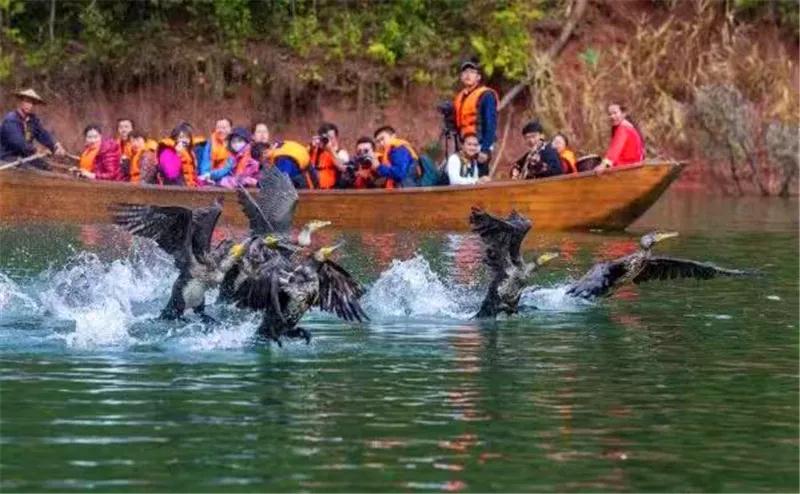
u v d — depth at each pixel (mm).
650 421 13414
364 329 18000
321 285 17016
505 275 18906
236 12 42812
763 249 27594
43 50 41781
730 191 43938
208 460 11953
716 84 45031
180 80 42000
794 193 43812
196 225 17234
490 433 12914
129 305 18938
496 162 42750
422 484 11438
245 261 16953
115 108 41656
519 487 11406
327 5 44312
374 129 42562
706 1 46281
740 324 18547
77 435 12625
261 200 18703
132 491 11164
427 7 44750
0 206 30547
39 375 14875
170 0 42719
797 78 46094
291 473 11648
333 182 31594
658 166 30719
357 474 11648
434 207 30203
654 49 45625
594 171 30766
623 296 21000
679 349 16797
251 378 14938
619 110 32281
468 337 17453
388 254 25391
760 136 44375
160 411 13469
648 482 11602
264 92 42406
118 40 41844
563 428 13109
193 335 17016
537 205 30719
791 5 46906
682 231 31219
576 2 45406
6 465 11750
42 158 32688
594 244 28078
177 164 31172
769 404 14102
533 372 15438
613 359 16172
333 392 14352
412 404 13898
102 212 30094
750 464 12078
